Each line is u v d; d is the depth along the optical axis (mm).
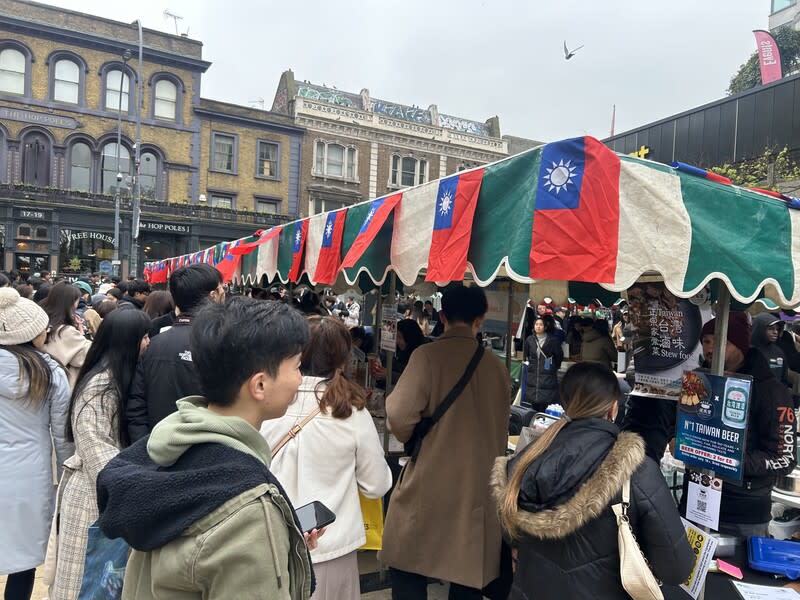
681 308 2363
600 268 1641
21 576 2562
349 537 2119
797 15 23984
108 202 23406
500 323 5777
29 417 2523
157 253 25312
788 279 1967
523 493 1721
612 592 1578
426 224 2535
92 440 2182
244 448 1006
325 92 30172
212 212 25594
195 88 25469
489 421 2469
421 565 2355
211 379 1048
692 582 1984
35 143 22469
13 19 21531
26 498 2504
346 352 2262
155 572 926
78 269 23047
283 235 4988
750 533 2625
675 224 1720
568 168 1715
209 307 1119
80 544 2146
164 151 24891
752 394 2557
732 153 11844
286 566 947
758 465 2488
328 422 2141
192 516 889
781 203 2053
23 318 2535
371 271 3113
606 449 1659
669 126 13656
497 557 2408
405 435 2389
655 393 2463
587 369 1813
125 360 2314
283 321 1087
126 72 24078
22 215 21797
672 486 3000
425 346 2488
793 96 10555
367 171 29500
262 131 26969
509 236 1891
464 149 32031
